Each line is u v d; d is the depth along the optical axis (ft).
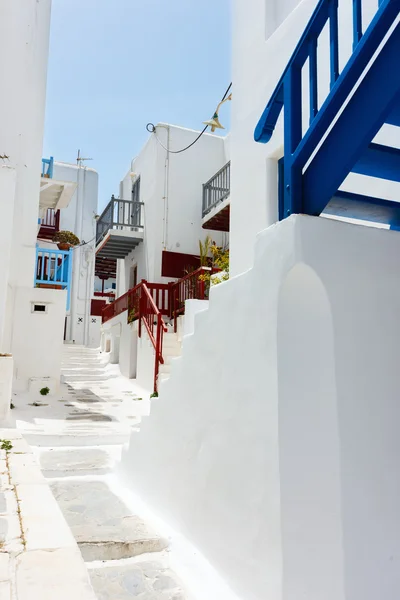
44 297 34.68
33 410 27.45
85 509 11.64
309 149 8.03
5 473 11.52
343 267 7.41
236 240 21.40
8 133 31.22
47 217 59.82
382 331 7.74
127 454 14.03
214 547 8.66
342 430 7.30
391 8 6.53
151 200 51.03
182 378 10.66
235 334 8.51
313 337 7.41
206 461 9.25
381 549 7.26
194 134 52.65
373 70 6.88
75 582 6.13
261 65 20.11
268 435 7.27
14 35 31.63
